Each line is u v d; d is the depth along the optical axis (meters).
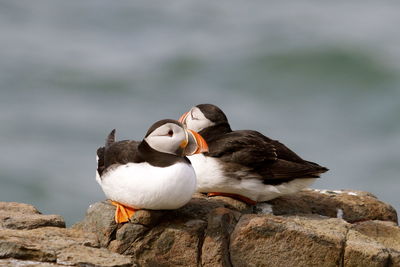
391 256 10.17
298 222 10.68
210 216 10.27
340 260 10.14
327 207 12.15
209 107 12.30
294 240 10.13
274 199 12.05
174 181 9.61
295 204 12.00
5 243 9.27
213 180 11.30
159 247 10.20
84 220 10.61
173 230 10.20
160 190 9.65
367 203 12.35
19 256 9.24
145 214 10.13
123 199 10.08
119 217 10.21
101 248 9.98
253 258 10.20
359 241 10.30
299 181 11.40
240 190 11.36
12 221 10.35
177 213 10.58
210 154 11.36
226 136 11.71
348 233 10.52
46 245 9.58
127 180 9.84
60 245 9.66
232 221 10.37
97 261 9.35
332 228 10.62
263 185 11.33
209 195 11.68
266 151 11.34
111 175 10.06
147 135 9.93
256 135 11.83
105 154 10.50
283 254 10.16
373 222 11.31
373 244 10.25
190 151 10.10
